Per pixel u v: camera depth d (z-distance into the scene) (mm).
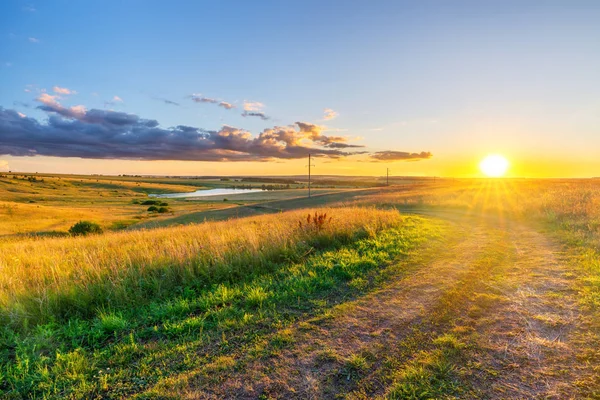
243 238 8570
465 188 44500
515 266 7051
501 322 4281
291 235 9180
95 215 54531
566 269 6570
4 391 3070
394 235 10891
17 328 4293
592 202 15828
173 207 72062
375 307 4914
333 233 9711
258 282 6102
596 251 7703
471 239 10695
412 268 7055
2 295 4867
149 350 3773
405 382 3074
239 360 3518
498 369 3248
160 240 10320
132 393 3016
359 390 2984
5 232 32906
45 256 7801
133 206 81250
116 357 3627
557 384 2982
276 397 2906
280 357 3557
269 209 49625
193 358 3578
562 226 12102
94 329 4281
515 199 25203
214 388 3051
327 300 5266
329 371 3281
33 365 3504
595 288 5254
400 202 31438
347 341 3883
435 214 20672
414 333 4043
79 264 6750
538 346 3650
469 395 2879
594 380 3014
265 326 4332
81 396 2986
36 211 51344
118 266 6457
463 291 5473
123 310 4957
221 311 4789
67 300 4992
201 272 6336
